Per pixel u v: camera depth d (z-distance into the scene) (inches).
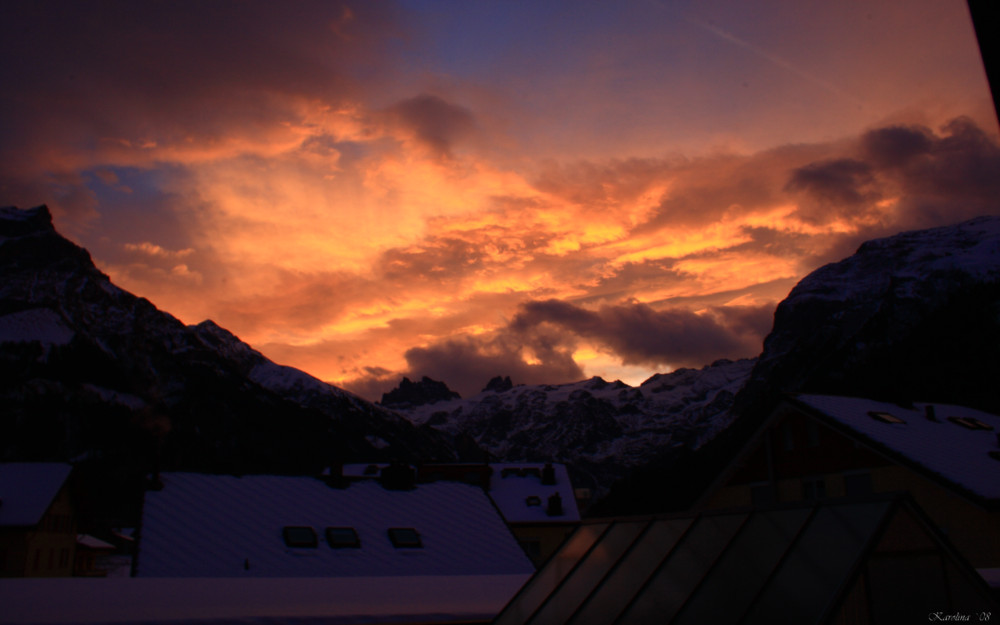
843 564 317.4
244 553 1092.5
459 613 628.1
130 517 6102.4
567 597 487.2
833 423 1220.5
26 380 7691.9
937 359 4350.4
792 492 1296.8
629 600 429.4
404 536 1244.5
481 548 1263.5
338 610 622.5
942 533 324.8
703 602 373.1
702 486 3435.0
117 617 548.1
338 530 1211.2
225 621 551.5
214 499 1232.2
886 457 1120.8
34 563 1839.3
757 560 371.9
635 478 4025.6
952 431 1266.0
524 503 2600.9
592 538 539.2
